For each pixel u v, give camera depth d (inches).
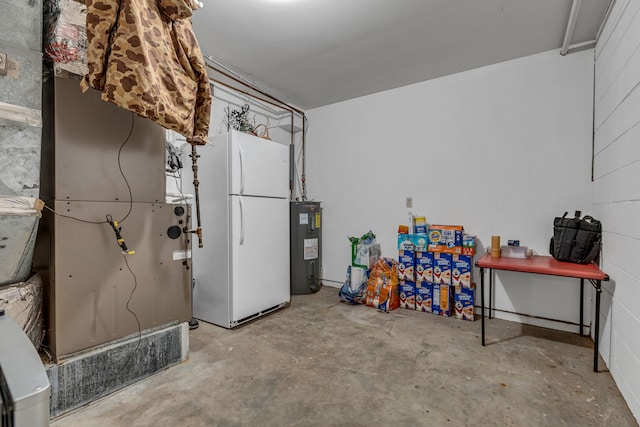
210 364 85.3
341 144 168.1
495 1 86.6
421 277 131.2
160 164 82.4
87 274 68.4
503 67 122.7
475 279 129.0
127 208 75.1
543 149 115.8
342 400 69.5
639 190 66.7
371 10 90.8
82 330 67.6
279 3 87.7
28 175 54.8
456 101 133.5
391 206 151.9
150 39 57.0
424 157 141.9
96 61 54.2
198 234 89.7
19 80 52.9
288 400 69.6
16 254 56.9
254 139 118.6
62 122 64.7
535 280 116.9
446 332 108.3
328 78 139.4
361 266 145.3
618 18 81.5
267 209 124.6
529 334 107.3
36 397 25.5
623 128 77.1
